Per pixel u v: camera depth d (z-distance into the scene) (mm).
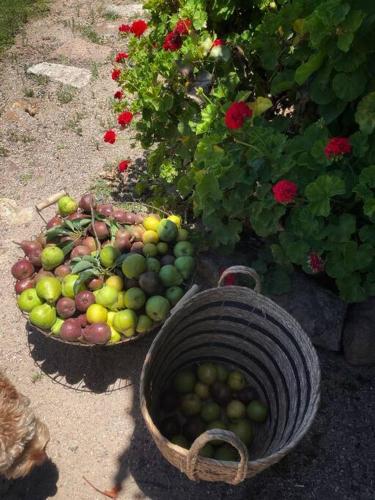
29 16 5801
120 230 2926
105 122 4441
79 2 6059
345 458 2449
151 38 3365
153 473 2439
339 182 2285
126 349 2902
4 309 3162
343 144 2270
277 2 2922
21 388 2777
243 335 2547
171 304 2648
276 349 2420
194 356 2658
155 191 3521
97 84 4824
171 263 2777
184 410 2480
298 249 2549
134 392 2730
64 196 3090
